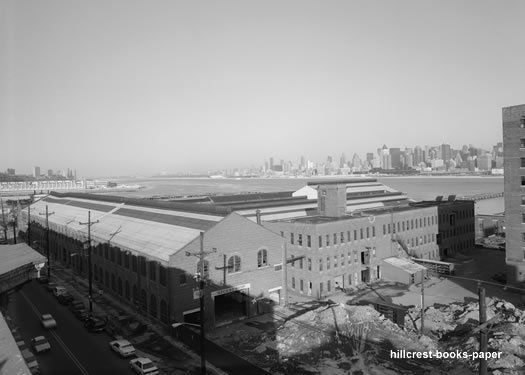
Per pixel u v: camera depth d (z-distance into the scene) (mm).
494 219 124938
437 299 59594
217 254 51938
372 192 130125
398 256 76688
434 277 72812
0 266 35875
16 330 49219
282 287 58656
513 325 42688
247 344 43969
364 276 71500
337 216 72375
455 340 42406
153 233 60750
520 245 63781
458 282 68875
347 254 67562
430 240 87000
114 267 65125
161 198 113812
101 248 70188
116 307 59562
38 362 40156
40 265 37688
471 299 59031
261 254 56562
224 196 119438
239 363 38406
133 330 49219
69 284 74062
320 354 39812
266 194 126625
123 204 87438
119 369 38531
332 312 49250
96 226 78375
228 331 49125
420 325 47688
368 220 71750
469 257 91500
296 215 87688
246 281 54531
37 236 116750
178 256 49000
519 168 63781
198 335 43219
